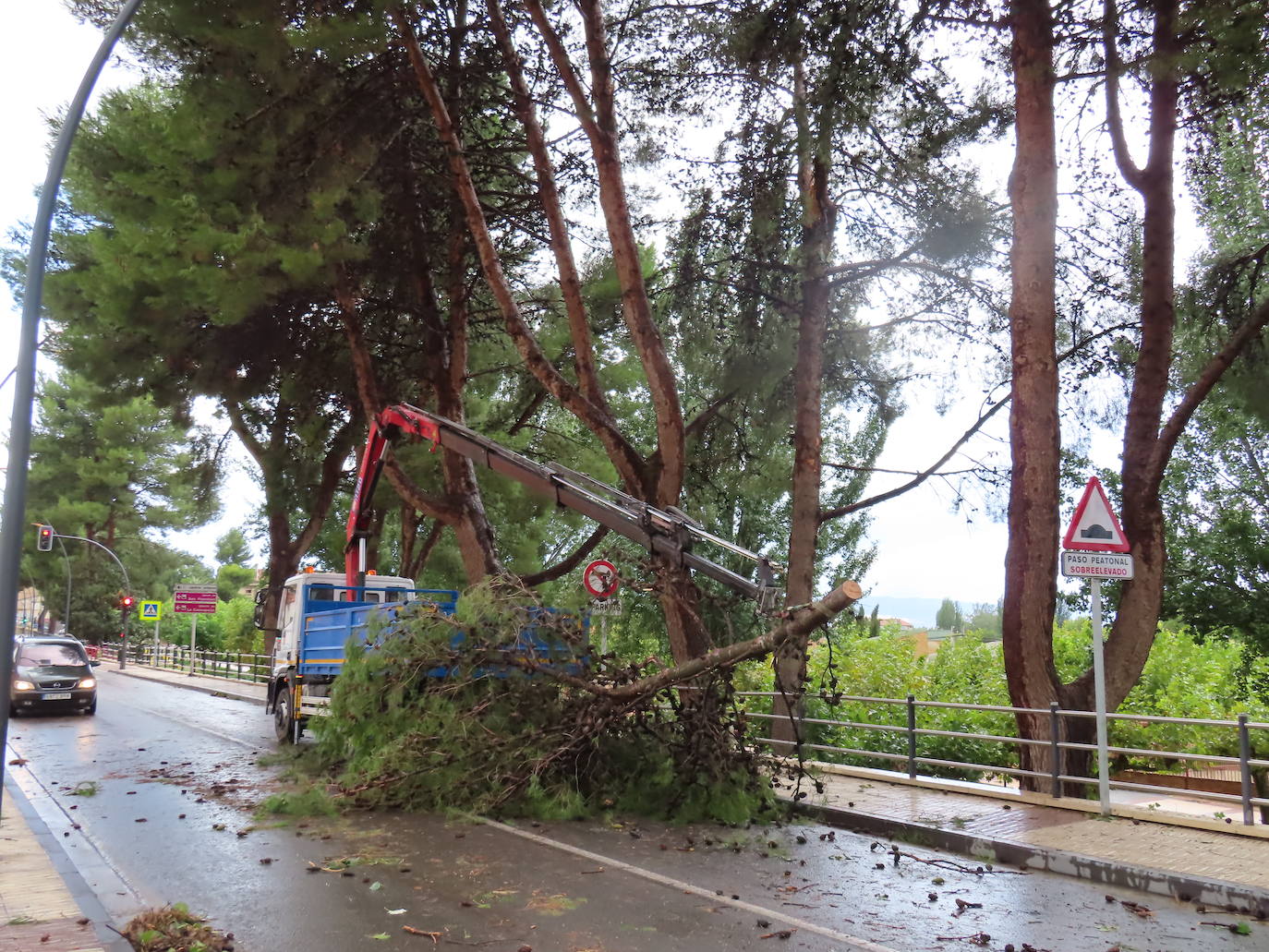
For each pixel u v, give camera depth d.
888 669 19.53
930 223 15.77
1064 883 7.29
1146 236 12.53
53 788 11.52
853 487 29.14
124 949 5.33
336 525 40.81
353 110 16.03
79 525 58.97
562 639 10.48
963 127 14.53
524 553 29.64
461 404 19.86
